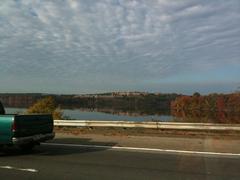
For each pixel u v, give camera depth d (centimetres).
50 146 1464
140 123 1984
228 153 1264
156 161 1128
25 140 1235
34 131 1290
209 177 918
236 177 917
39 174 974
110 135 1797
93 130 2012
